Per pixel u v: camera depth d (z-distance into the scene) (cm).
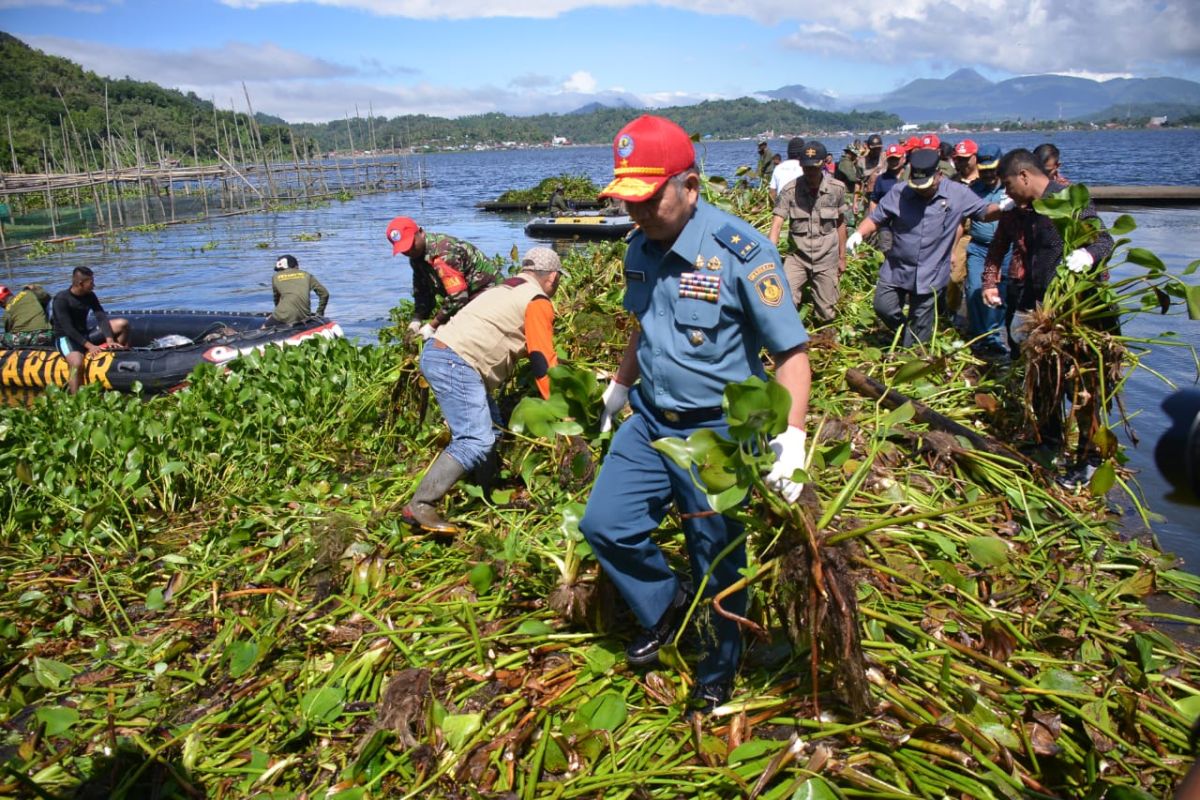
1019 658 323
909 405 293
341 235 2927
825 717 292
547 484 482
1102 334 486
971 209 712
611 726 296
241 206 4562
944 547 378
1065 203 490
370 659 346
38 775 306
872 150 1345
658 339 289
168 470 544
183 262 2356
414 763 287
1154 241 1421
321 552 412
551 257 498
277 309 1144
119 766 300
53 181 3919
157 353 1029
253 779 295
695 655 328
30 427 649
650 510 307
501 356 472
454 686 328
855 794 256
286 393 674
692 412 290
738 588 273
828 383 649
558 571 382
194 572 453
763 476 266
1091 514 457
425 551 439
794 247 811
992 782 259
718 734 288
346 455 627
